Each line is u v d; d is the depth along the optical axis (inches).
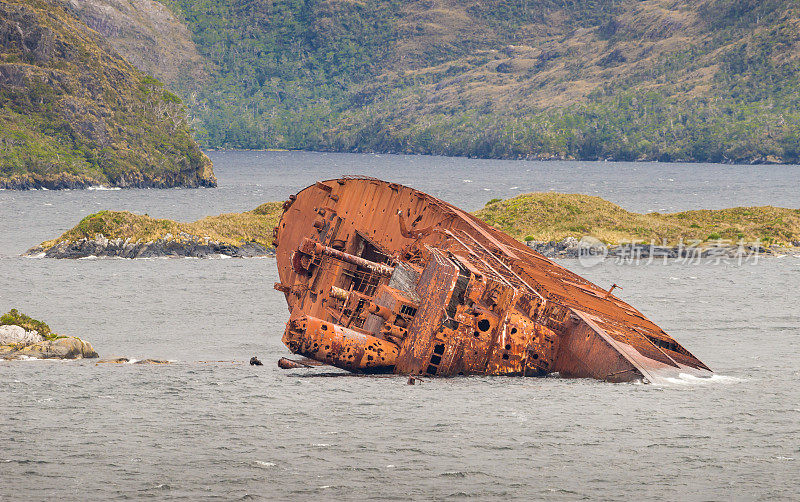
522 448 4397.1
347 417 4953.3
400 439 4549.7
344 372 6190.9
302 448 4402.1
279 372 6240.2
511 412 5034.5
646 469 4087.1
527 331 5871.1
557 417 4931.1
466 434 4618.6
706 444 4443.9
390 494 3794.3
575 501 3710.6
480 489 3846.0
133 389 5634.8
